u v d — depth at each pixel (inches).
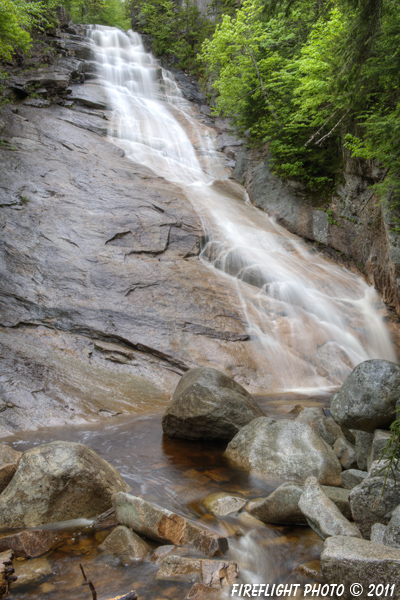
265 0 301.0
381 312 479.8
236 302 433.4
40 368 300.0
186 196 612.4
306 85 471.5
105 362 338.3
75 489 157.5
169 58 1196.5
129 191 560.7
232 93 695.7
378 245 509.7
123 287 404.2
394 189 397.7
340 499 154.8
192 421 236.5
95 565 131.3
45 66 860.6
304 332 414.0
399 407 141.7
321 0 514.3
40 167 549.6
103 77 964.0
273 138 642.2
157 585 122.3
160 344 362.9
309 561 133.2
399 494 138.8
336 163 601.0
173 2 1232.8
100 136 744.3
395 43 248.2
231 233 551.8
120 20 1525.6
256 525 154.3
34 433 244.7
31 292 371.9
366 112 410.9
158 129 838.5
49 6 992.2
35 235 430.6
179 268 458.3
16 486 156.0
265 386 354.0
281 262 522.0
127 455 217.8
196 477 193.2
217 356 366.6
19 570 128.4
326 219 586.2
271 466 195.9
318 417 233.5
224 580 122.8
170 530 141.4
